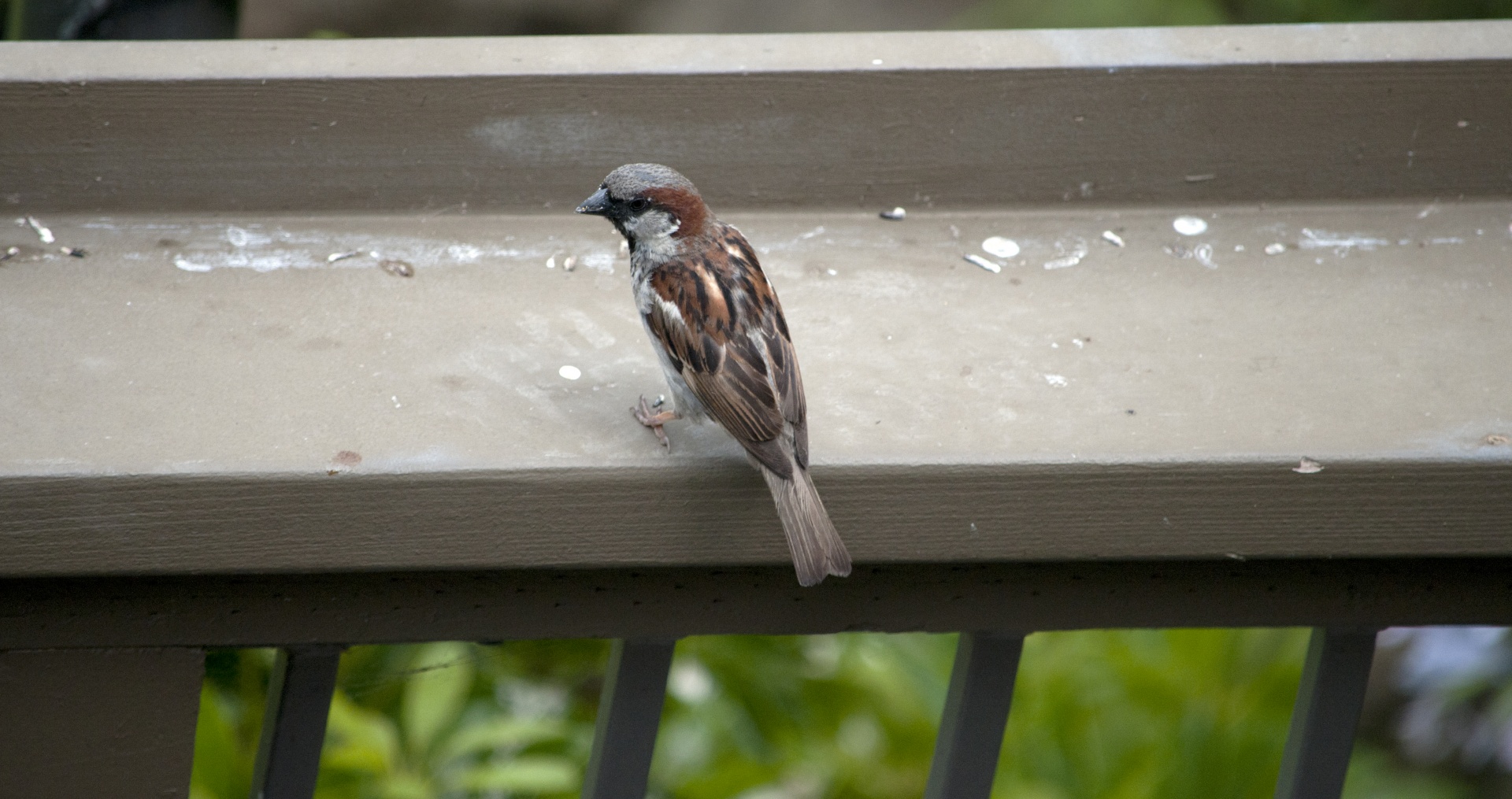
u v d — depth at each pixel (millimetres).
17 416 5000
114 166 6543
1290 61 6941
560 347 5875
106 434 4914
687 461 4988
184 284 6129
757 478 5016
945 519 5094
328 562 4879
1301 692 5957
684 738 7914
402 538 4891
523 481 4891
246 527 4781
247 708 7941
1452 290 6508
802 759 7938
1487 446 5164
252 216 6715
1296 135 7102
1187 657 8523
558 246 6727
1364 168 7188
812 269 6602
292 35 17516
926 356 5867
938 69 6848
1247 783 8188
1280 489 5094
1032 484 5043
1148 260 6770
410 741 7441
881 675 8148
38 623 4930
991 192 7141
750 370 5211
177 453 4805
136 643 5031
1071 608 5531
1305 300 6402
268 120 6570
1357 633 5695
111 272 6168
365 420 5160
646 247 5941
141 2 7973
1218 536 5152
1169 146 7102
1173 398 5539
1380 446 5145
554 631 5340
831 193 7070
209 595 5016
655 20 18281
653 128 6836
